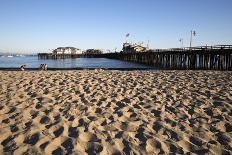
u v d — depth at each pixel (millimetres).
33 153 3307
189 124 4668
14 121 4641
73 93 7195
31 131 4082
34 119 4742
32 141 3721
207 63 21609
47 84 8664
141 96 6875
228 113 5441
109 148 3512
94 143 3639
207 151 3512
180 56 25719
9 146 3535
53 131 4125
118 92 7367
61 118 4781
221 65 20094
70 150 3402
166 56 28703
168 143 3734
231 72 13625
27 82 9109
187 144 3750
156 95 7016
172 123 4680
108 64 41688
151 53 33844
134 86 8398
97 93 7176
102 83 8961
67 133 4047
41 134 3951
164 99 6582
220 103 6168
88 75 11352
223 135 4148
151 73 12617
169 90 7762
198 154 3438
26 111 5277
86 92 7352
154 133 4156
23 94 7051
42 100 6312
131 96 6883
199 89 7941
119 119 4871
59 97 6664
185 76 11172
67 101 6211
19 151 3363
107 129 4293
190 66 23594
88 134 4008
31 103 6008
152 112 5410
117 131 4180
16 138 3795
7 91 7500
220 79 10156
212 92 7465
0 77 10555
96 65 39000
